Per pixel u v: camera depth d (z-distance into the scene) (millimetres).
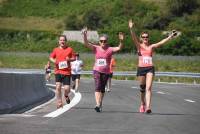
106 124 20125
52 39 115812
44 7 140750
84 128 18703
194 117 23828
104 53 25250
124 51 107438
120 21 125000
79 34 112750
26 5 142250
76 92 42781
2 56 102625
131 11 128625
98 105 25172
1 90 25172
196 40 106812
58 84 26844
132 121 21375
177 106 30219
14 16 137000
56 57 26688
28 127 18609
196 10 125562
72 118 22172
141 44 24891
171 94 42125
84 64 94938
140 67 24797
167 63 92062
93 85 55625
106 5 133750
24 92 30188
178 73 73875
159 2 131875
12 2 144000
